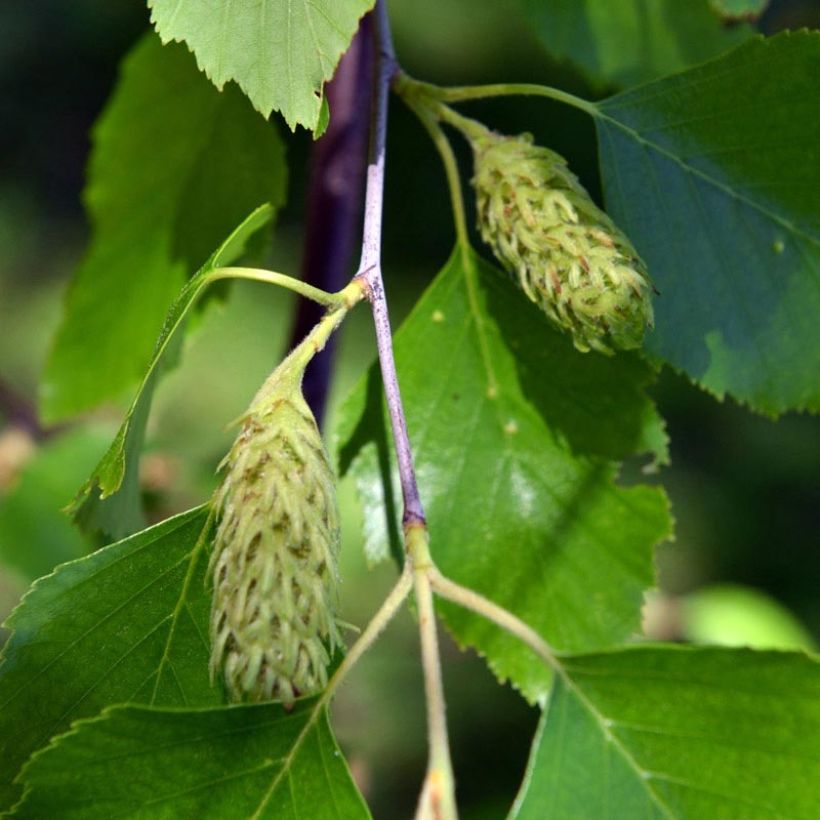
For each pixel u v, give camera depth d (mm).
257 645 381
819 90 415
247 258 456
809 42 413
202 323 464
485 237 416
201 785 384
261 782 384
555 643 432
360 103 461
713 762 388
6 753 396
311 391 457
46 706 397
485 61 1508
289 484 385
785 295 422
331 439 428
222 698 399
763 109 418
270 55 393
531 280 409
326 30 392
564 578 432
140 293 479
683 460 1363
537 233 408
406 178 1534
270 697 382
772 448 1388
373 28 420
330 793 384
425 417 430
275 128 454
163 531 396
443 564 431
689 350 423
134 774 382
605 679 389
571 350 429
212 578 396
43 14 1691
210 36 393
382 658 939
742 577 1254
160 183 463
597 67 480
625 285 404
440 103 420
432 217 1527
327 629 384
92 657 397
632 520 431
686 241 423
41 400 493
